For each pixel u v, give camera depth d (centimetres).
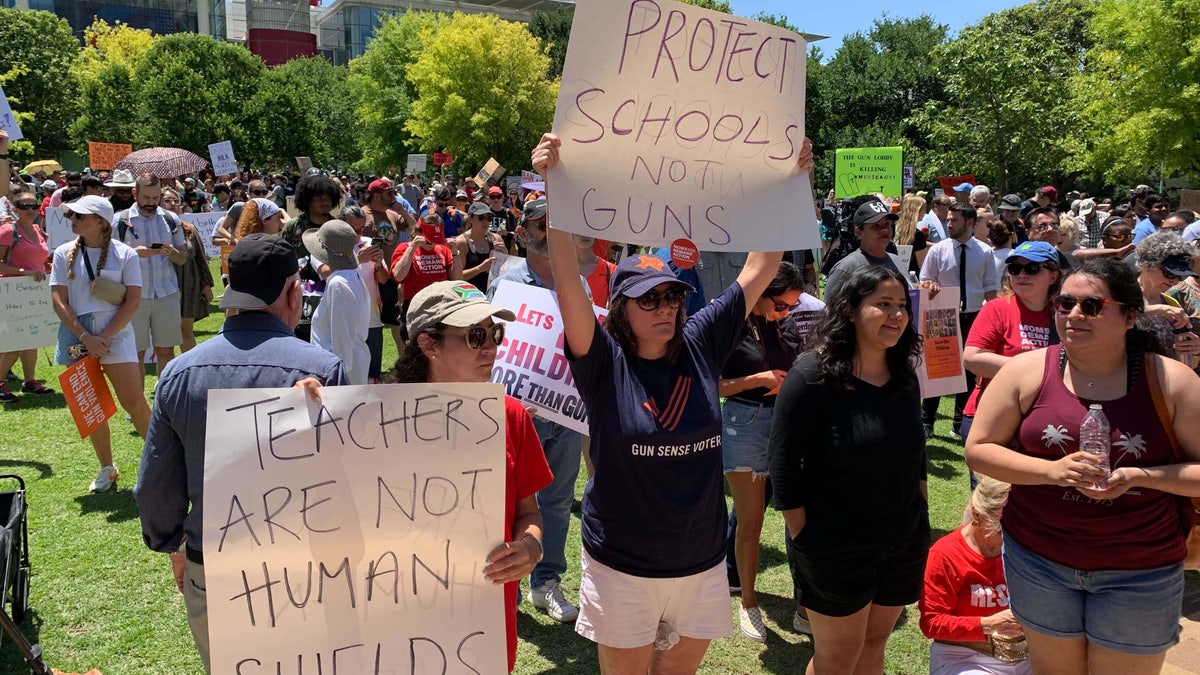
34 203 777
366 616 213
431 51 4006
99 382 513
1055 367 268
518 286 416
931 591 311
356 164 5331
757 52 254
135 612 392
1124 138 2294
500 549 222
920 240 901
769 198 261
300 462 210
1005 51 2645
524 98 3884
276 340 236
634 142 247
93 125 4322
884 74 4469
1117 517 258
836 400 284
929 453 674
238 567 206
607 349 263
